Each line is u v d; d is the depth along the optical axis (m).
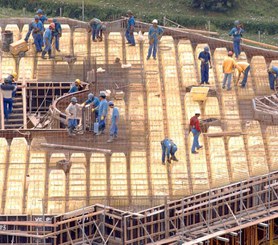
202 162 127.81
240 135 132.88
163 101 139.88
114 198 120.62
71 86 142.38
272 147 131.38
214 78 145.75
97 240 118.94
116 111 129.75
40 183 122.88
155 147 130.00
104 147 129.38
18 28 155.62
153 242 117.75
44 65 147.25
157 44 148.62
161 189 122.88
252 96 142.88
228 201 123.12
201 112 137.88
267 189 125.12
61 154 126.94
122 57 149.25
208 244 120.75
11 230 116.06
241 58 150.25
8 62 147.62
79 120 132.88
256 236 125.81
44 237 114.88
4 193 121.56
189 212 120.38
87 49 150.88
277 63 149.25
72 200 120.06
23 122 138.38
